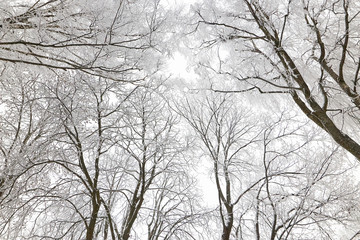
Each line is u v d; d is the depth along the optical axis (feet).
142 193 20.22
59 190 20.39
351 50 16.98
